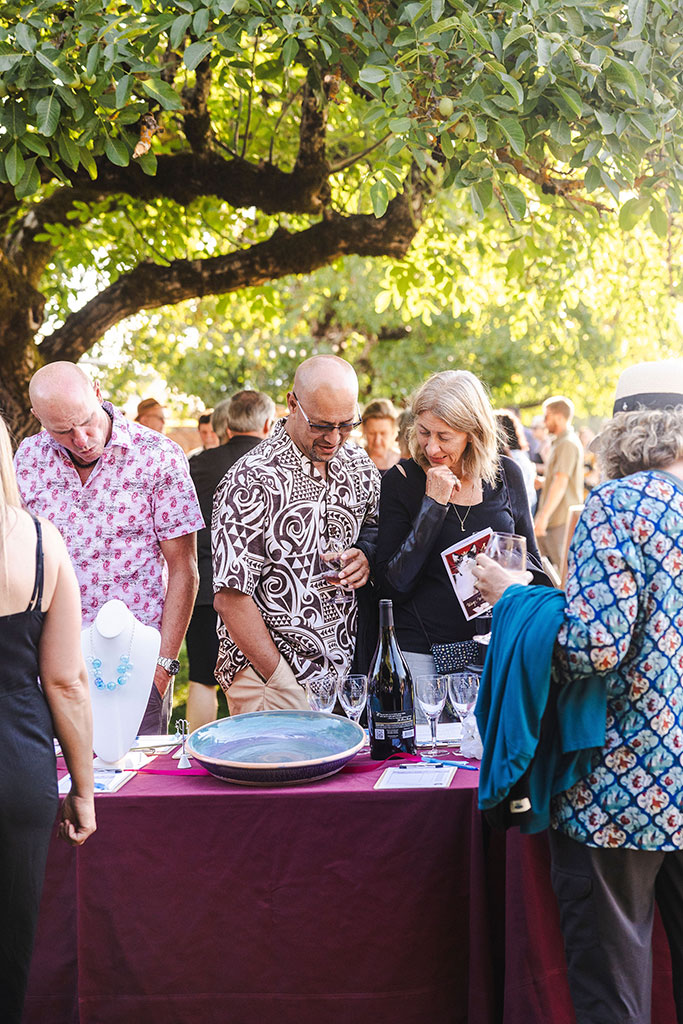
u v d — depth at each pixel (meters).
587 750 1.93
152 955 2.28
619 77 3.00
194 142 5.24
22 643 1.89
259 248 6.17
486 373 15.20
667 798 1.91
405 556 2.76
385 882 2.25
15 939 1.90
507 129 2.97
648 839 1.91
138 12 3.05
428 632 2.82
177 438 12.29
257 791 2.26
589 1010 1.98
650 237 6.85
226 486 2.82
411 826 2.24
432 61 3.10
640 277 7.39
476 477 2.84
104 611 2.49
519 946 2.17
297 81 5.36
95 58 2.97
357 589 2.95
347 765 2.44
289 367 15.45
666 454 2.00
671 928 2.09
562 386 15.23
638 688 1.90
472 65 3.10
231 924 2.27
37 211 6.27
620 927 1.96
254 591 2.86
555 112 3.35
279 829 2.25
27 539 1.91
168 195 5.52
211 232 7.26
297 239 6.09
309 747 2.42
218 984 2.28
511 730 1.94
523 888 2.17
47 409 2.95
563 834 2.00
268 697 2.82
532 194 6.24
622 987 1.97
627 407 2.15
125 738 2.44
